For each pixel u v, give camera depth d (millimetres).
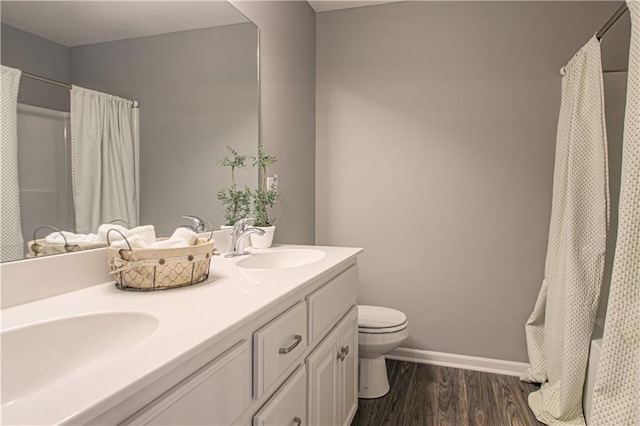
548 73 2404
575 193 1882
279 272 1303
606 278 2184
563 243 2059
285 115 2373
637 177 1311
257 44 2020
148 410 600
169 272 1043
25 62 951
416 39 2641
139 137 1328
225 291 1037
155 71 1397
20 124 938
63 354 789
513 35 2459
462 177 2568
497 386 2314
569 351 1857
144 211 1351
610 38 2273
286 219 2414
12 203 914
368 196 2770
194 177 1588
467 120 2551
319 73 2854
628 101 1365
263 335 941
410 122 2666
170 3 1477
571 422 1864
